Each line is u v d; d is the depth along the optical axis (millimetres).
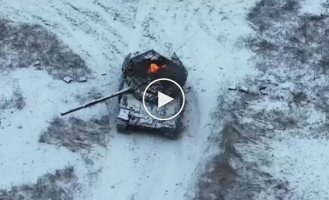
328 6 34469
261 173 25531
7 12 31812
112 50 30781
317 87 29797
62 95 28156
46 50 30094
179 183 25516
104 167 25594
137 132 27047
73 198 24250
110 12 32750
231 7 33875
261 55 31359
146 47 31125
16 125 26672
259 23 32969
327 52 31828
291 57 31344
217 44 31734
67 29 31484
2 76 28641
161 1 33719
